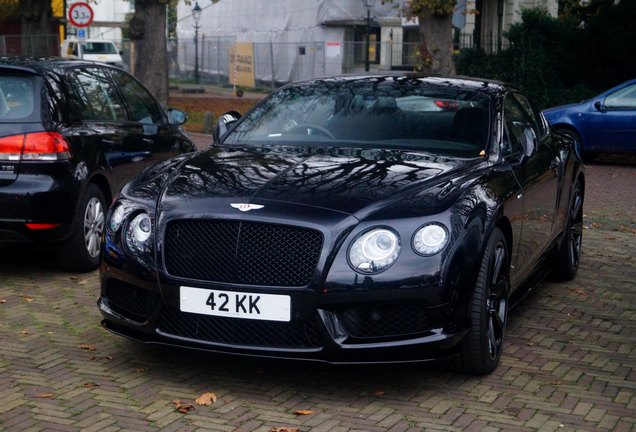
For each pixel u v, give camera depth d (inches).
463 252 197.0
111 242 213.0
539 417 191.3
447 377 214.4
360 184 206.8
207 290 196.7
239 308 194.7
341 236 192.2
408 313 193.9
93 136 310.2
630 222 451.5
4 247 350.9
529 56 970.7
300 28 1433.3
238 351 195.8
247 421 185.5
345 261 191.3
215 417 187.3
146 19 948.0
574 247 324.2
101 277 217.3
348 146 241.1
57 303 274.8
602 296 303.1
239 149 241.8
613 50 937.5
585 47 964.0
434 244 193.9
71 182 294.5
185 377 211.0
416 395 202.2
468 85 265.0
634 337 255.1
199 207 200.8
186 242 200.5
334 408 193.6
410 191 204.2
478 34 1285.7
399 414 190.9
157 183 218.1
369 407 194.5
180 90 1526.8
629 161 747.4
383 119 249.3
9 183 285.6
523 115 280.2
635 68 941.8
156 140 354.3
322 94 264.5
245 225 196.4
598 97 705.0
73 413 188.1
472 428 184.2
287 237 193.9
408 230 193.9
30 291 288.4
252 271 195.0
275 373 214.1
